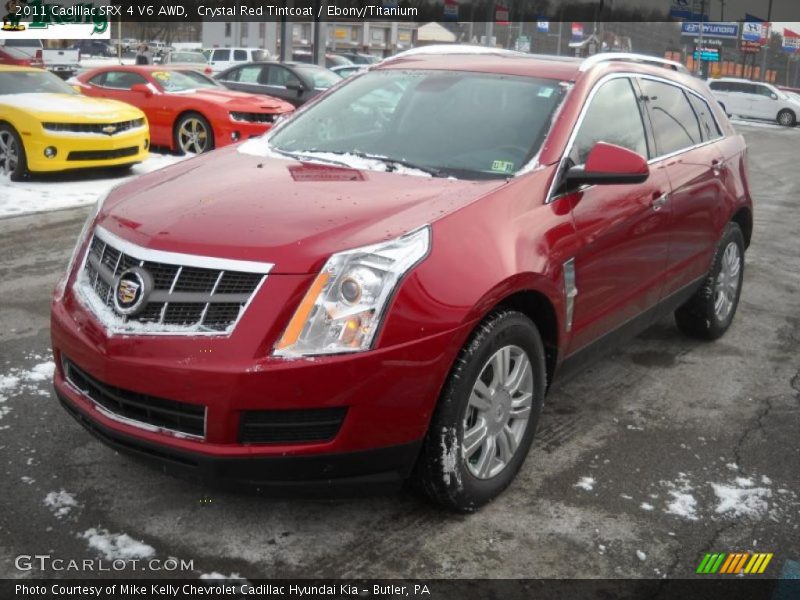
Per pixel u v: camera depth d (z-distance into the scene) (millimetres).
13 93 10070
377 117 3977
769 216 10625
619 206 3736
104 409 2889
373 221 2889
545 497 3279
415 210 2998
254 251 2705
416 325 2713
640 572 2824
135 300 2756
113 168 10906
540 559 2863
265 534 2930
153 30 59906
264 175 3436
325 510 3094
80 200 8781
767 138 26234
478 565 2811
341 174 3469
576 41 59406
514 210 3186
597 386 4520
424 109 3906
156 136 12570
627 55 4430
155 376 2666
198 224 2883
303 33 62750
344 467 2713
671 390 4508
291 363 2588
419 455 2908
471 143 3641
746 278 7141
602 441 3826
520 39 56625
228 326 2654
